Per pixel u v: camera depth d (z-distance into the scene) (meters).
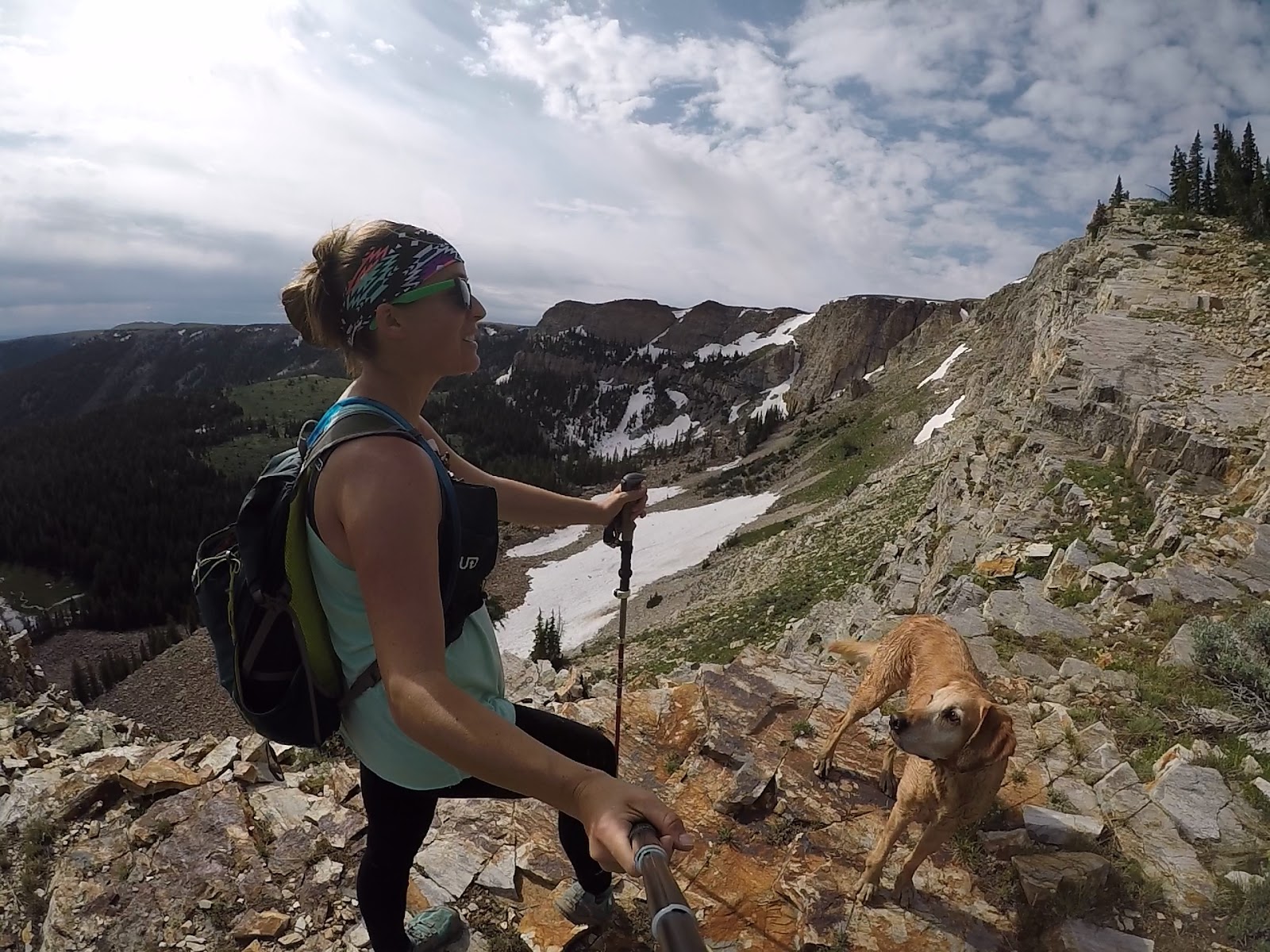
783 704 6.39
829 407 144.38
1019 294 89.56
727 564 56.16
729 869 4.77
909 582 19.03
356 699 2.27
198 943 4.26
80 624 107.50
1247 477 14.59
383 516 1.77
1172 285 28.84
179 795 5.40
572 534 102.00
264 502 2.16
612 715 6.62
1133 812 5.47
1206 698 7.52
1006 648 9.19
